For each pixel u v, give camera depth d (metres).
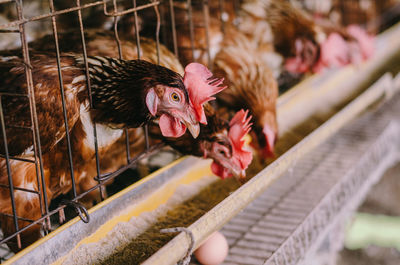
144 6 0.93
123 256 0.87
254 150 1.11
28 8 1.22
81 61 0.91
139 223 0.93
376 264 1.85
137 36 0.92
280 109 1.33
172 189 1.01
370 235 2.02
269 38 1.45
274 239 1.02
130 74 0.88
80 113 0.92
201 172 1.07
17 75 0.87
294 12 1.48
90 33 1.10
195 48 1.18
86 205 1.06
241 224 1.08
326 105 1.49
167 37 1.21
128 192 0.93
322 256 1.25
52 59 0.91
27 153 0.90
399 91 2.12
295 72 1.56
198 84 0.85
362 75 1.82
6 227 0.94
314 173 1.28
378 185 2.38
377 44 2.06
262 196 1.19
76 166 1.00
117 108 0.90
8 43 1.16
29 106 0.82
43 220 0.88
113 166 1.11
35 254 0.80
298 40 1.46
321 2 2.04
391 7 2.59
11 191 0.81
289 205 1.14
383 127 1.62
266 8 1.43
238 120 0.98
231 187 1.04
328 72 1.65
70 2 1.23
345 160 1.34
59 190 1.02
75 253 0.85
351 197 1.26
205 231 0.83
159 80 0.86
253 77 1.14
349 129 1.61
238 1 1.39
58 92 0.88
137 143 1.12
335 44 1.49
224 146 0.97
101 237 0.88
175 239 0.79
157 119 0.96
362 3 2.32
